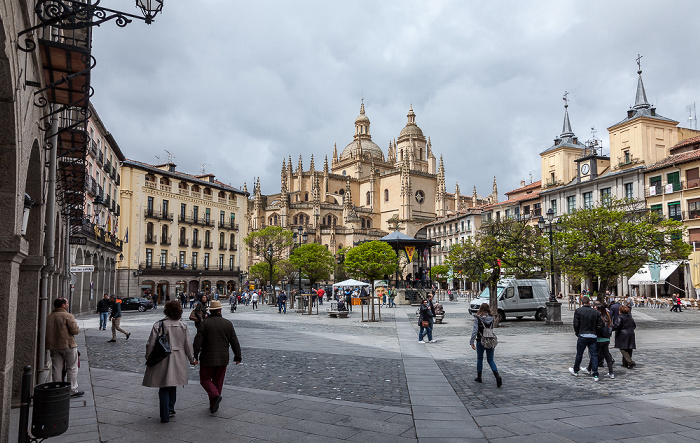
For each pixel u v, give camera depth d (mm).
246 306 55844
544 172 71875
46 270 11086
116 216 54312
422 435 7652
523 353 16844
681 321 30625
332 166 122125
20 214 7133
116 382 11984
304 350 17906
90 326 29109
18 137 6297
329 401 9828
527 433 7793
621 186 56875
